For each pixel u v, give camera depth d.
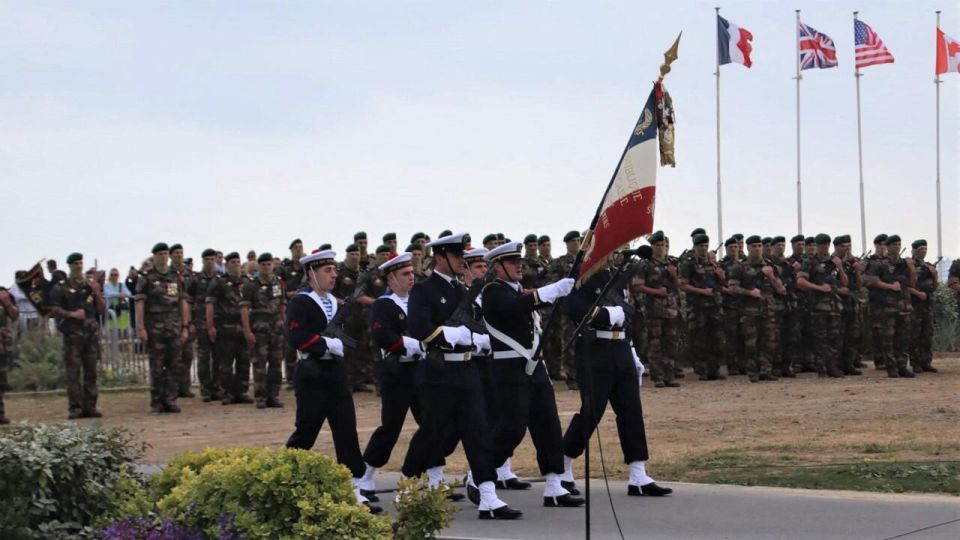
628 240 10.41
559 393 25.42
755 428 19.02
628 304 13.68
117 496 9.77
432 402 12.47
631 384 13.56
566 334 26.27
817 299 28.70
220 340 25.64
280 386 26.89
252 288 24.77
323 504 9.15
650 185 10.41
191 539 8.92
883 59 43.19
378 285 25.81
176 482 9.81
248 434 19.84
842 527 11.55
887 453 16.00
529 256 26.45
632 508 12.78
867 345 31.55
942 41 42.41
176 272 24.84
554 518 12.41
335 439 13.09
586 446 9.39
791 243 29.81
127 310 31.91
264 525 8.98
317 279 13.15
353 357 26.64
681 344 29.80
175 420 22.52
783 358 29.17
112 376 29.80
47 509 9.21
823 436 17.83
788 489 13.68
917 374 29.23
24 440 9.55
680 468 15.45
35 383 29.00
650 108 10.47
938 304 36.22
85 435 9.99
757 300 28.02
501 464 13.23
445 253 12.73
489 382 13.08
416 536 9.54
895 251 28.70
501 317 12.92
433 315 12.56
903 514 12.06
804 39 44.31
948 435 17.56
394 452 17.72
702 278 28.52
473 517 12.54
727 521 11.96
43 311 24.31
